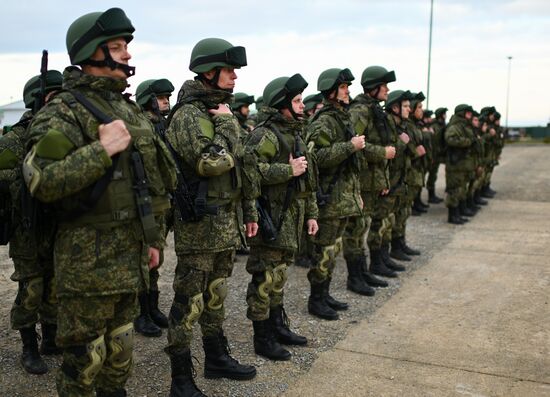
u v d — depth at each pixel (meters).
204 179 3.19
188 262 3.27
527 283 5.89
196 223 3.23
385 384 3.58
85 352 2.58
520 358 3.97
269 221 3.80
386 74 5.67
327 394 3.45
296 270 6.56
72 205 2.44
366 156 5.48
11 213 3.36
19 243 3.61
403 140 6.09
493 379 3.64
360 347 4.21
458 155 9.30
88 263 2.46
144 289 2.65
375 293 5.64
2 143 3.36
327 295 5.11
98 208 2.47
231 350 4.15
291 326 4.66
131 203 2.54
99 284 2.48
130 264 2.57
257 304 3.95
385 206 6.20
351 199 4.84
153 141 2.71
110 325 2.75
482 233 8.71
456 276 6.23
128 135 2.43
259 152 3.90
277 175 3.83
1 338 4.32
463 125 9.30
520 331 4.50
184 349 3.29
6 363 3.88
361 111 5.56
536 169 19.34
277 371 3.79
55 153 2.32
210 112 3.29
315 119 4.92
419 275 6.31
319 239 4.80
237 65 3.31
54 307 3.98
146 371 3.79
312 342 4.32
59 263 2.51
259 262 3.95
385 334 4.48
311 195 4.26
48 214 2.57
